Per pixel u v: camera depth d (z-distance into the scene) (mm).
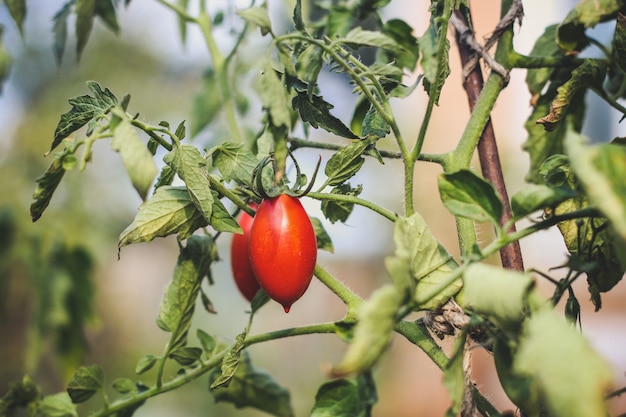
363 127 536
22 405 600
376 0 645
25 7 666
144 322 2053
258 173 492
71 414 602
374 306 379
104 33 1871
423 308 470
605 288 517
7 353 1423
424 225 470
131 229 485
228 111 729
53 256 955
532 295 376
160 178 516
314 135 935
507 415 444
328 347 2027
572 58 551
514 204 421
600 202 353
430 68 449
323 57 528
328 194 495
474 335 475
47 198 487
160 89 1915
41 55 1750
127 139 424
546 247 1132
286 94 465
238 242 592
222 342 615
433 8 485
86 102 485
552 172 509
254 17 435
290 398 641
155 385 572
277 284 489
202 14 750
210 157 534
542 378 349
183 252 547
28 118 1584
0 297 1019
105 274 1841
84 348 964
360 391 517
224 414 1732
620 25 515
